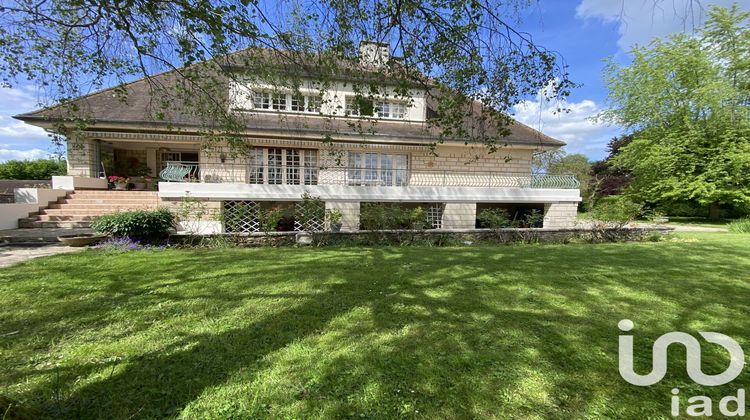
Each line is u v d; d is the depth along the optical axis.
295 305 3.93
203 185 10.49
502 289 4.73
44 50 5.14
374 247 8.59
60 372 2.44
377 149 14.36
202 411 2.07
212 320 3.44
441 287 4.77
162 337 3.04
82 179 11.75
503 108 5.05
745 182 18.33
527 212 14.78
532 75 4.71
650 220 15.72
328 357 2.74
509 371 2.58
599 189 27.30
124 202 10.97
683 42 19.62
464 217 12.85
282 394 2.24
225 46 4.76
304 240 8.98
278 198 11.02
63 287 4.43
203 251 7.43
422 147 14.34
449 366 2.64
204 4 3.87
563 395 2.31
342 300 4.13
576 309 4.00
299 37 4.96
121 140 12.68
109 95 12.18
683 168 19.92
